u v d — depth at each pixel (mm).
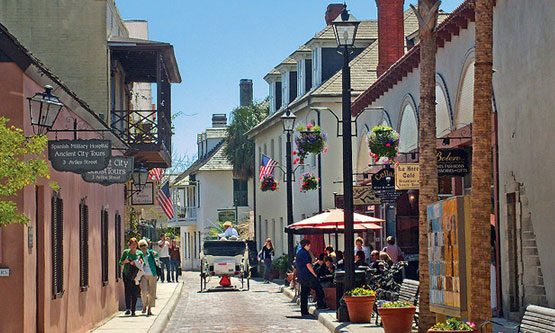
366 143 37906
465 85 23531
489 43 12859
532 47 18188
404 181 23125
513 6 19312
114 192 25625
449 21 23406
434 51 16859
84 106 17797
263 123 54125
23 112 13773
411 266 28922
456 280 13008
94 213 21328
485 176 12844
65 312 17203
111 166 18453
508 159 19828
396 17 36406
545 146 17625
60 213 16578
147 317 23797
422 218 16750
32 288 14445
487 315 12781
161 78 28859
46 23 27281
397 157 31328
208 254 39594
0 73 13695
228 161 71812
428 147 16781
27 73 13930
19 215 11664
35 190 14938
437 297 14281
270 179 43281
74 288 18281
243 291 38406
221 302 31438
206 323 23156
